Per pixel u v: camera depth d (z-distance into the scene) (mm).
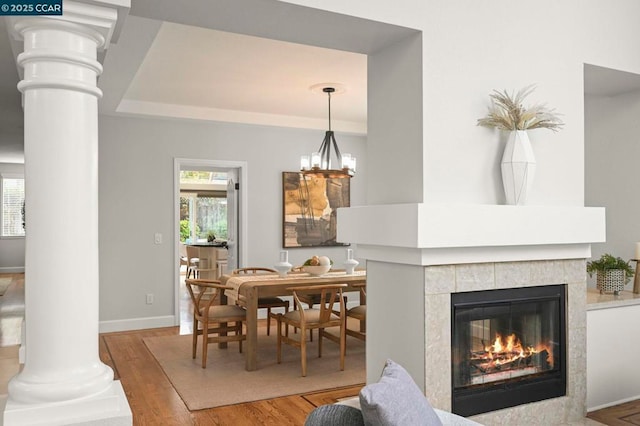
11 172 12711
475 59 3047
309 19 2684
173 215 6457
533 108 3090
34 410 1800
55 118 1892
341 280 4945
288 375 4375
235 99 5996
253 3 2482
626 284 4117
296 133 7207
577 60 3469
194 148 6586
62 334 1885
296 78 5156
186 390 3961
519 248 3104
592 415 3402
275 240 7078
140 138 6301
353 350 5238
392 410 1604
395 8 2773
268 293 4613
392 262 2975
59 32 1915
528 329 3203
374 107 3219
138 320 6258
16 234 12828
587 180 4590
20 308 7273
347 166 5312
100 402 1905
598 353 3490
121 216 6191
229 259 7285
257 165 6961
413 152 2926
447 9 2953
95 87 2002
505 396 3078
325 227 7391
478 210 2887
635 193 4203
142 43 3598
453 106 2963
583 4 3518
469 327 2969
